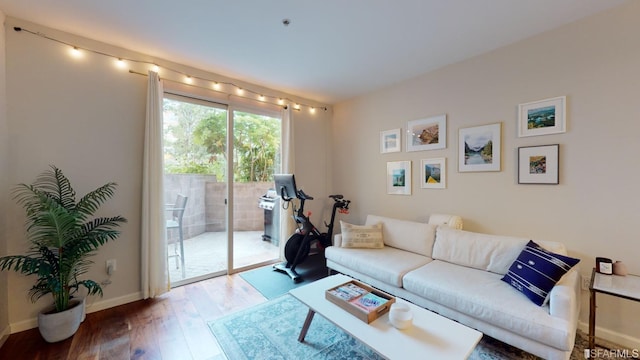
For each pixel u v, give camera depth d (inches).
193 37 96.3
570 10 81.0
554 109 91.0
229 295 110.5
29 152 86.1
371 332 59.4
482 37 96.7
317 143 174.2
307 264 148.9
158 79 109.0
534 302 70.1
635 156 77.3
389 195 147.3
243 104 138.8
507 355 73.7
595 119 83.4
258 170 148.1
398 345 54.9
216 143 133.1
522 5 78.4
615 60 79.8
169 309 98.8
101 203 98.7
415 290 88.6
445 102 121.8
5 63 82.0
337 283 85.4
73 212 81.9
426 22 87.3
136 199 106.4
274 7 79.1
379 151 152.2
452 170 119.9
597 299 83.0
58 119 91.0
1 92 79.8
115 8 79.2
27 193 85.1
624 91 78.6
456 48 105.0
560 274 69.5
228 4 77.6
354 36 95.9
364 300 70.3
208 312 96.7
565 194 89.5
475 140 111.5
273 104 150.9
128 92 104.7
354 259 111.2
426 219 130.3
